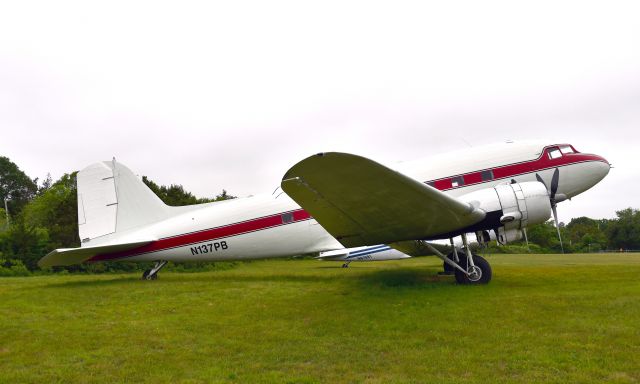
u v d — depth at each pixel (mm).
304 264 24281
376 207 7133
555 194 9297
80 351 4363
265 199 10430
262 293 7566
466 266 8156
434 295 6762
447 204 7059
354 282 8734
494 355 3922
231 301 6910
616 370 3480
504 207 8023
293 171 6086
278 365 3859
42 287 8836
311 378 3516
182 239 10352
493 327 4797
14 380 3604
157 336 4898
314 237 10148
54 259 9797
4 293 8000
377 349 4227
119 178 10820
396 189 6602
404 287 7742
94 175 10820
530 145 9578
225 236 10273
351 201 6941
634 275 8836
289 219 10164
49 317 5984
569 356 3803
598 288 7043
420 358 3916
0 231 20844
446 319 5230
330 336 4742
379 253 16516
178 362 3998
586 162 9492
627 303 5617
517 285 7711
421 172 9398
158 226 10547
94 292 8031
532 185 8281
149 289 8289
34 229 20078
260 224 10203
